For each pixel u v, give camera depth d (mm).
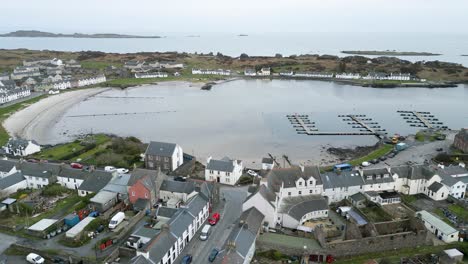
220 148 149750
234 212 90375
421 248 75312
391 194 98938
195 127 180000
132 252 70688
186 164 121500
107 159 123062
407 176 102250
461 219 88188
